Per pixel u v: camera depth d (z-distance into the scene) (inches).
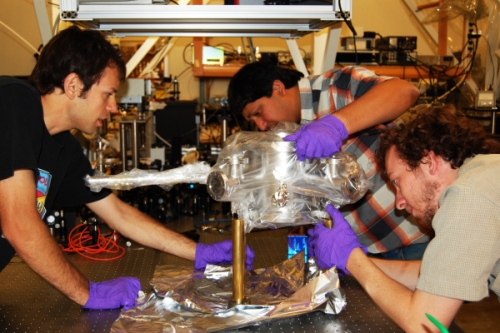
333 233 48.8
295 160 47.1
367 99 57.5
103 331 46.8
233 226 47.6
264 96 69.1
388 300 43.7
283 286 53.6
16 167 47.4
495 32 121.4
